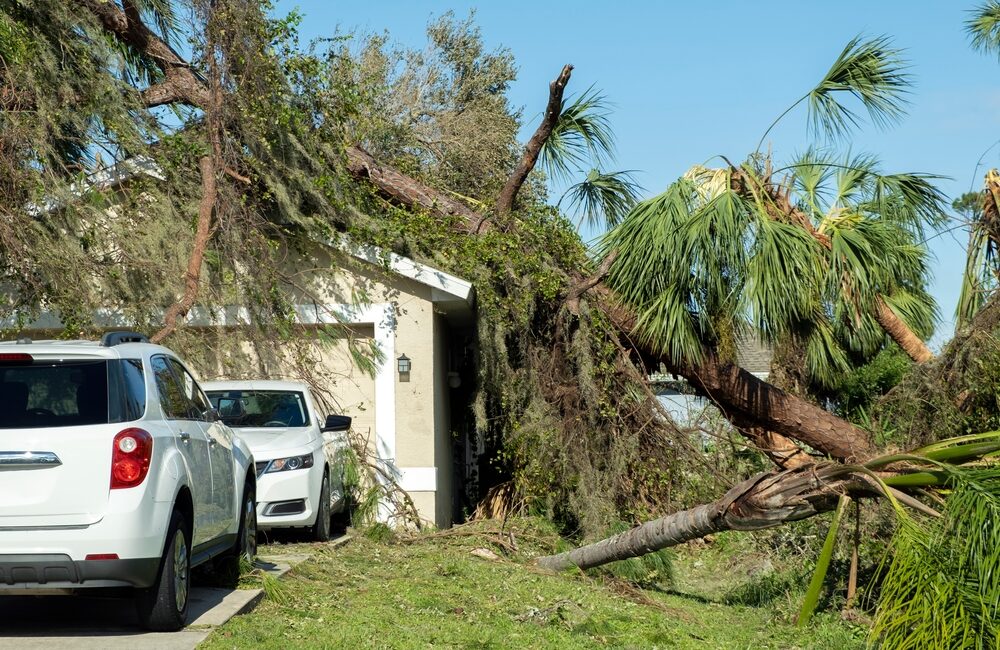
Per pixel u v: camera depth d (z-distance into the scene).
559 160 13.68
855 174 12.67
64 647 5.86
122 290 12.82
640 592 10.69
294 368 13.81
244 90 13.45
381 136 20.75
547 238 13.32
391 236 13.70
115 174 13.11
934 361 11.70
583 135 13.59
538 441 12.98
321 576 9.30
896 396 12.02
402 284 13.94
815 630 8.91
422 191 14.82
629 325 12.82
